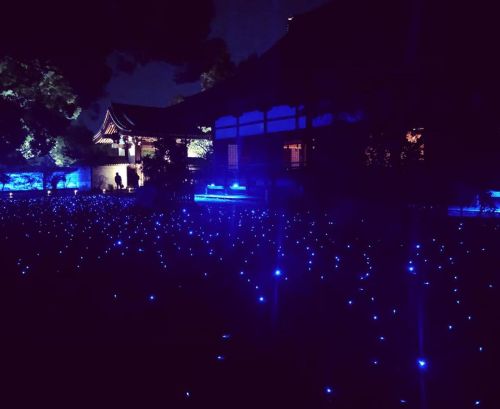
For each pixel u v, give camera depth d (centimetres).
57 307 427
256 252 663
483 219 813
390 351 321
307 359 310
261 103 1376
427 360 305
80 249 711
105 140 2862
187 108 1642
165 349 329
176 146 1343
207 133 2556
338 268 555
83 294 469
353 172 897
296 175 1364
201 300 445
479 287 465
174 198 1304
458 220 820
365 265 565
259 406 253
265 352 322
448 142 772
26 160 2795
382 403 254
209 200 1694
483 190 772
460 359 307
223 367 300
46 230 925
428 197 785
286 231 836
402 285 479
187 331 363
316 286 485
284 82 1282
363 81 976
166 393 268
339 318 389
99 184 2748
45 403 259
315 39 1505
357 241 711
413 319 382
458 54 841
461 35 914
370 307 414
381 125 857
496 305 411
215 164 1880
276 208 1227
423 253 615
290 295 455
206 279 523
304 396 263
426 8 1055
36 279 531
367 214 849
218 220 1032
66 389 274
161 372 294
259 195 1603
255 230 862
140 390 271
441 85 859
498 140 750
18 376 290
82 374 292
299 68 1327
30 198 2103
